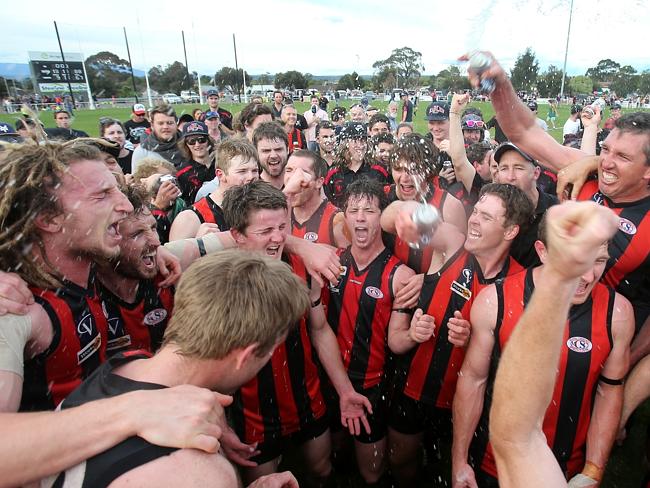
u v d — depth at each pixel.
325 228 3.11
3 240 1.46
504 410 0.98
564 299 0.84
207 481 0.92
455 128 3.90
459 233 2.46
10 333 1.36
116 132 6.09
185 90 57.03
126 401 1.02
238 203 2.09
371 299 2.50
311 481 2.66
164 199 3.55
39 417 1.02
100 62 53.97
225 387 1.25
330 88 59.28
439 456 3.07
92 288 1.75
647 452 2.53
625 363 1.89
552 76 28.53
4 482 0.95
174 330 1.19
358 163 5.18
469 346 2.08
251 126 5.93
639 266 2.45
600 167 2.45
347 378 2.42
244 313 1.13
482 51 2.23
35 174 1.45
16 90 45.38
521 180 2.96
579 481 1.88
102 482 0.91
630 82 24.64
